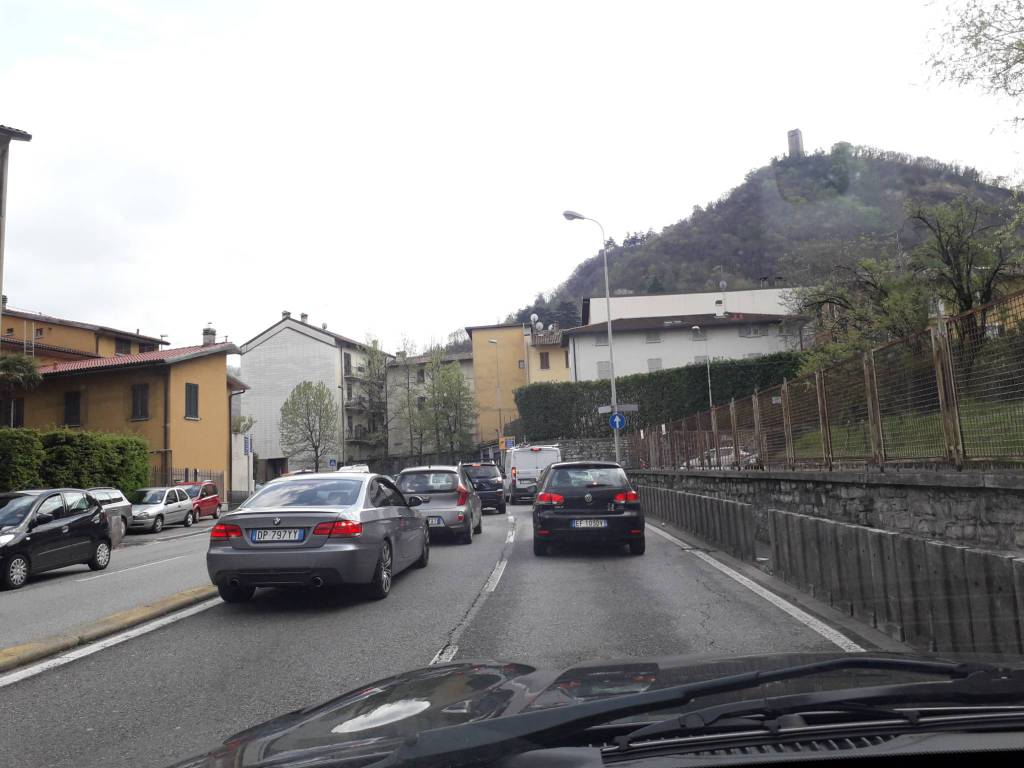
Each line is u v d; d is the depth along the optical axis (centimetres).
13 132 2480
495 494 2581
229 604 898
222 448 3881
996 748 176
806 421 1291
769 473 1452
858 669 257
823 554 821
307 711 282
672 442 2542
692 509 1575
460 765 184
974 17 1568
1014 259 2392
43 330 4522
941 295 2594
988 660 264
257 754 225
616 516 1250
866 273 3044
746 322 6094
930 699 209
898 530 952
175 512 2891
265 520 853
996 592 508
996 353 743
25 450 2381
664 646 640
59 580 1335
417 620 779
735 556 1216
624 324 6247
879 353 1001
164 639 723
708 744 183
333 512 863
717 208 10856
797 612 769
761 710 200
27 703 529
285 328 7144
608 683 256
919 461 903
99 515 1484
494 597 904
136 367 3447
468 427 7075
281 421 6544
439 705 248
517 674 294
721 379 5284
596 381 5525
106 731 468
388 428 7612
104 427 3469
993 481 728
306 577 834
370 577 881
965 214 2567
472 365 8019
